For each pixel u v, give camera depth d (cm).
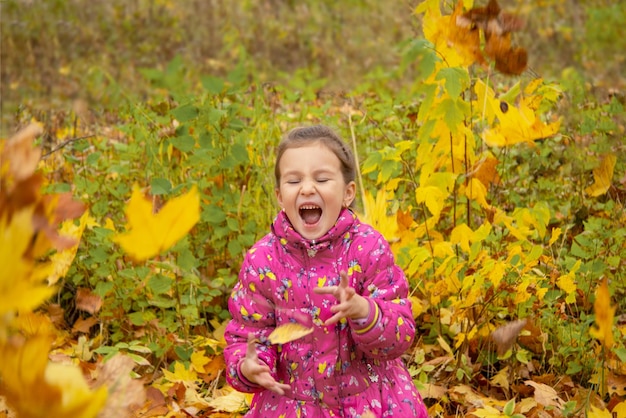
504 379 268
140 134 346
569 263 278
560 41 579
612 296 293
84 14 645
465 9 232
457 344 259
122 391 107
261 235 331
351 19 760
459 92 230
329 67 683
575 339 270
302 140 210
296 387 200
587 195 357
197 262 314
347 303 171
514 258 261
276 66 673
